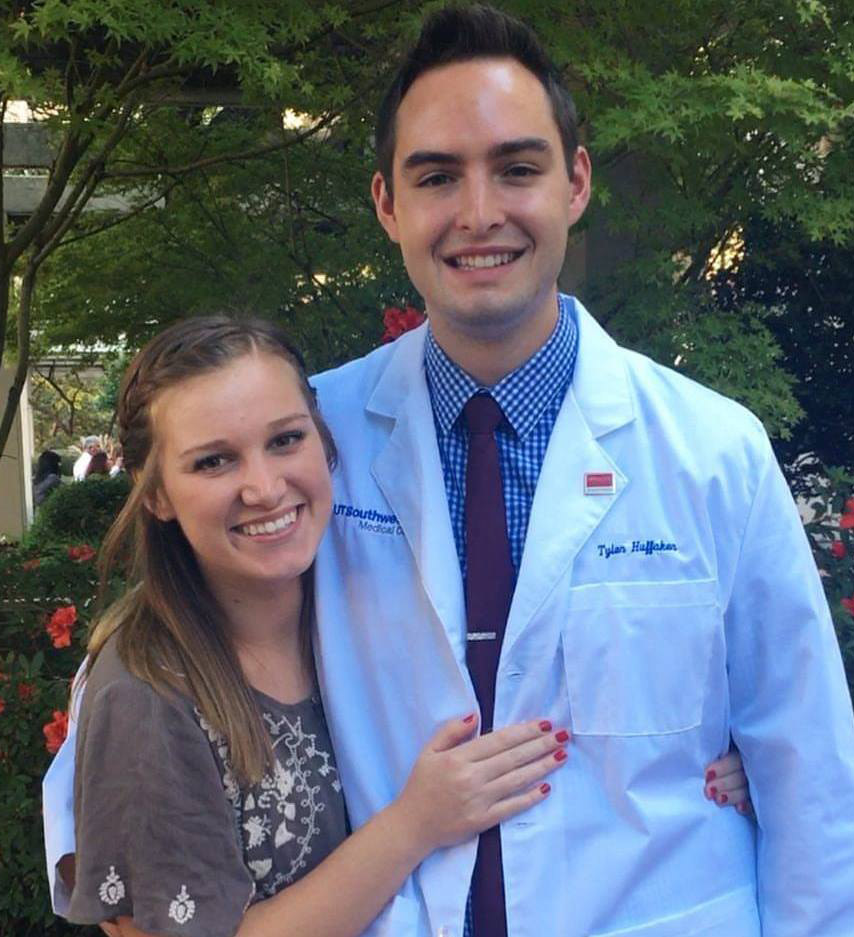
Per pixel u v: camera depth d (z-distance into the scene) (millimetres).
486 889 1472
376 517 1638
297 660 1609
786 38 3631
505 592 1555
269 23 2971
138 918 1331
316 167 4848
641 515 1546
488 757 1468
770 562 1553
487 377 1599
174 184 5125
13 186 7312
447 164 1503
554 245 1537
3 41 2777
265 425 1457
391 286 4680
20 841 2969
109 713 1367
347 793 1547
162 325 5762
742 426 1604
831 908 1520
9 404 5289
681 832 1509
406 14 3312
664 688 1507
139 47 3643
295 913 1394
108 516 8586
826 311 5207
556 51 3182
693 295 4062
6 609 3709
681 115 3055
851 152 3732
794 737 1544
